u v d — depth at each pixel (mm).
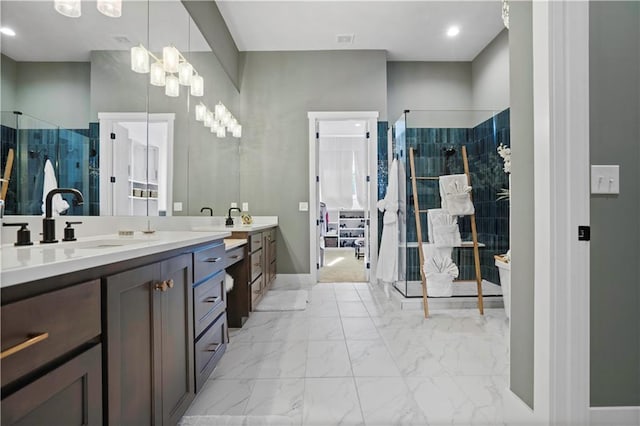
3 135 1179
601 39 1282
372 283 4281
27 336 662
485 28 3812
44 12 1364
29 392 663
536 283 1247
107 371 895
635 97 1290
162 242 1250
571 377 1176
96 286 863
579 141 1188
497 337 2475
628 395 1262
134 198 2016
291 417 1501
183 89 2695
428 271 3221
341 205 8547
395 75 4590
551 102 1188
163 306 1218
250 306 2848
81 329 807
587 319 1186
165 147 2398
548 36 1193
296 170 4281
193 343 1487
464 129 3980
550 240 1188
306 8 3436
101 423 872
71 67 1507
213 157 3385
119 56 1848
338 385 1774
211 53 3309
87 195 1618
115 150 1821
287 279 4262
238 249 2578
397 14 3553
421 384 1785
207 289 1673
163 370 1209
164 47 2334
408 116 3924
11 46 1214
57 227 1432
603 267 1268
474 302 3217
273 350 2236
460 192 3332
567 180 1182
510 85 1476
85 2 1587
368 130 4312
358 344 2338
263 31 3855
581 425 1180
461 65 4582
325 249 8406
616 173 1271
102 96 1699
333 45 4172
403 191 3549
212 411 1546
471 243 3297
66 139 1475
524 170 1369
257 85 4285
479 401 1627
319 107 4281
